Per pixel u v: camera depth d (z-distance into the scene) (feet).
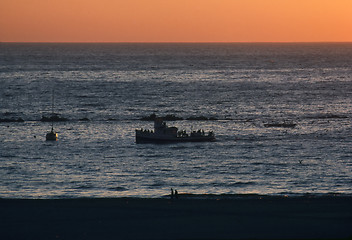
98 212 352.49
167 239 291.79
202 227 313.32
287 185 488.85
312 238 285.43
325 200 387.14
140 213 348.79
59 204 376.07
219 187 482.28
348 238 280.51
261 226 313.32
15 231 310.65
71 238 297.53
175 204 374.63
